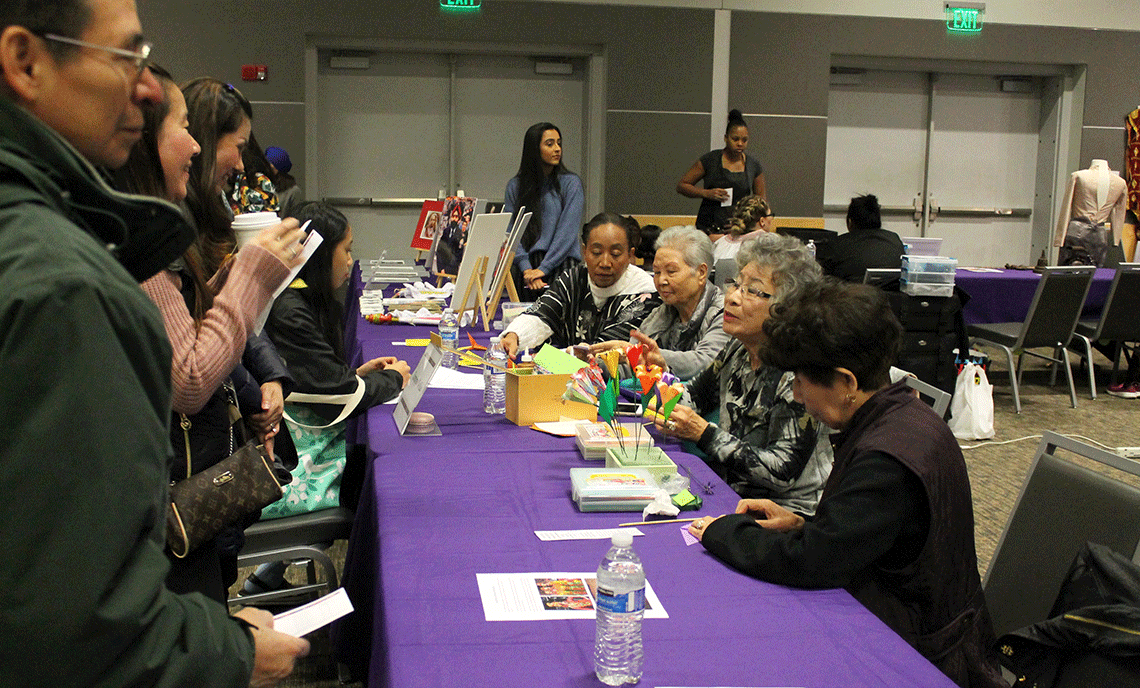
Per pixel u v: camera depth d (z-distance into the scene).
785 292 2.07
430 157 8.26
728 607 1.37
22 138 0.81
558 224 5.23
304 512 2.31
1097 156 8.98
